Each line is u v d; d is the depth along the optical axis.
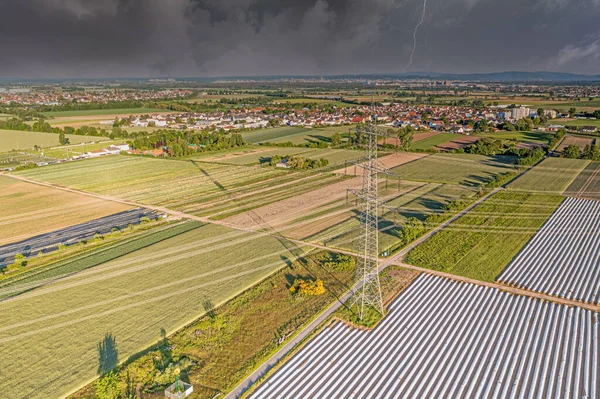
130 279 56.81
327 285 54.75
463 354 41.22
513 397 35.56
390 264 61.03
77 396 35.97
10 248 68.25
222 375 38.31
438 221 77.62
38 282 56.44
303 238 70.94
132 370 39.00
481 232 73.19
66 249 67.25
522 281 55.97
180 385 35.78
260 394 36.16
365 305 49.75
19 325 46.34
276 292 53.06
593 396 35.56
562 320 46.84
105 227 77.44
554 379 37.66
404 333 44.69
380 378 38.03
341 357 40.94
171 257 63.78
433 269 59.28
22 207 89.25
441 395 35.91
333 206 88.12
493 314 48.22
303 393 36.25
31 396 35.91
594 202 90.00
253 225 77.62
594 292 53.00
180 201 92.88
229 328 45.47
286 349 42.06
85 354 41.34
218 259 62.88
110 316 47.88
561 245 67.50
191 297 51.88
